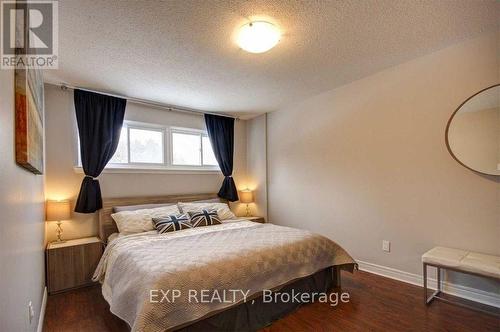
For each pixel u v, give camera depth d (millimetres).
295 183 3967
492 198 2201
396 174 2809
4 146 942
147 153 3771
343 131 3316
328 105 3482
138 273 1776
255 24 1918
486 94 2205
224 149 4438
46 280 2600
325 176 3531
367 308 2242
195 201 3984
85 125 3139
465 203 2338
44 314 2219
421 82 2605
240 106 4023
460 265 2039
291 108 4016
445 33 2166
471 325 1956
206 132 4391
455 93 2389
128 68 2623
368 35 2146
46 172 2953
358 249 3160
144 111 3730
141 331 1424
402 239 2764
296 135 3945
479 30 2139
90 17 1802
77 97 3113
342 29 2045
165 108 3908
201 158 4332
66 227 3053
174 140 4062
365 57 2553
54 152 3020
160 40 2123
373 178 3010
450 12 1878
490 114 2186
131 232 2881
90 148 3150
